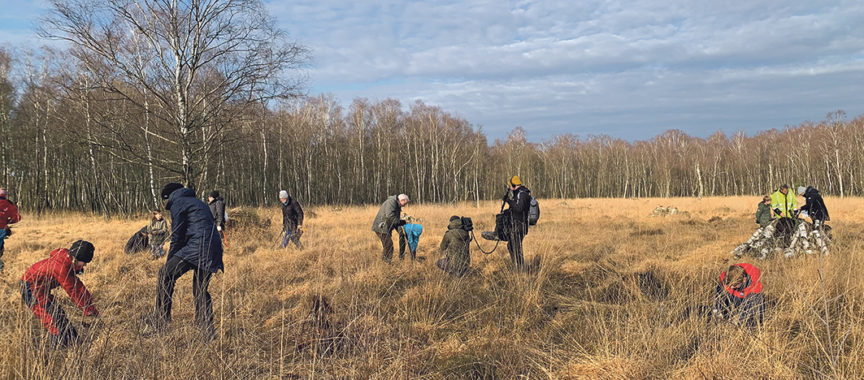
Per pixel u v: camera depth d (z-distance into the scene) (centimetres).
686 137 7694
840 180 4759
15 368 303
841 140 5381
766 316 391
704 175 7062
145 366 313
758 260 705
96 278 645
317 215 2212
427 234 1179
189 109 1517
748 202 2473
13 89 2953
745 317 370
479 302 514
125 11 1432
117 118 1555
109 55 1427
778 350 318
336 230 1337
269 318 462
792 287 462
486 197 6072
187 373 305
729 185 7088
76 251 380
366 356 345
